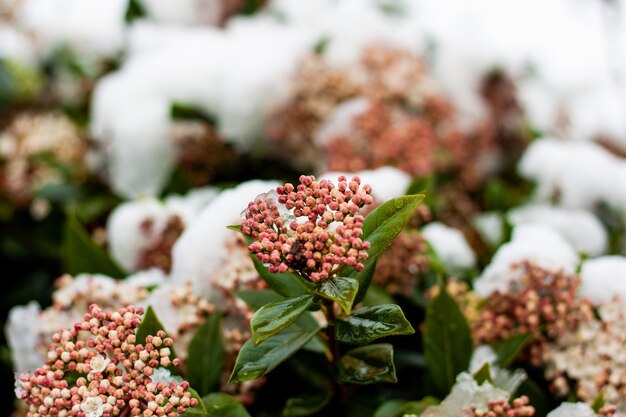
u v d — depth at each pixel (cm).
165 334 60
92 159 104
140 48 114
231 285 66
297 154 99
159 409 57
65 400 57
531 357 69
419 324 73
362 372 61
